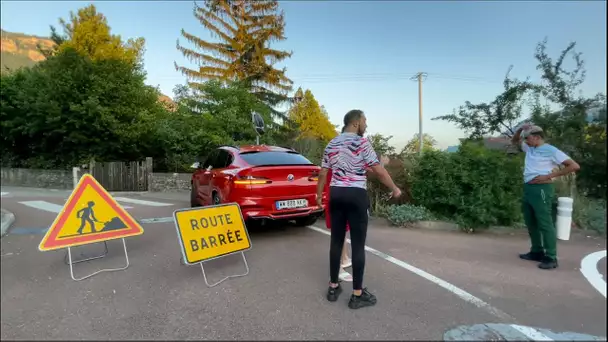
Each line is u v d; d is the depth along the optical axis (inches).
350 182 129.3
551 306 131.8
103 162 621.6
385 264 179.5
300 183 225.0
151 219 301.0
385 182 131.0
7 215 288.4
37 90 627.5
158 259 191.2
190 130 589.9
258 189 212.4
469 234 243.6
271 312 128.0
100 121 606.9
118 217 183.2
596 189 263.3
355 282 130.2
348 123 137.4
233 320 122.4
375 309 129.6
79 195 171.3
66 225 164.9
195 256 156.4
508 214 243.9
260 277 163.0
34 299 140.6
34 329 117.3
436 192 265.0
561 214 220.4
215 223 169.9
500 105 390.9
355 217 129.5
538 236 183.8
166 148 636.7
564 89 331.9
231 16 842.8
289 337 111.4
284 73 884.6
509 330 114.6
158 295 143.9
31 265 181.3
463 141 272.7
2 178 695.7
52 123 613.6
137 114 629.0
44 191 546.6
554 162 171.5
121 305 135.0
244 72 853.8
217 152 282.2
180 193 537.6
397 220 266.2
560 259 185.9
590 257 189.0
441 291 145.6
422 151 284.5
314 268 175.2
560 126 304.5
